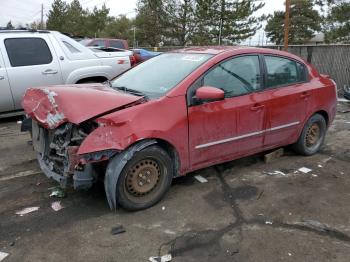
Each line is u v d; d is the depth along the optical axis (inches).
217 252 131.6
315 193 178.2
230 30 1449.3
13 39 290.5
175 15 1552.7
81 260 126.5
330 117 233.5
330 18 1286.9
